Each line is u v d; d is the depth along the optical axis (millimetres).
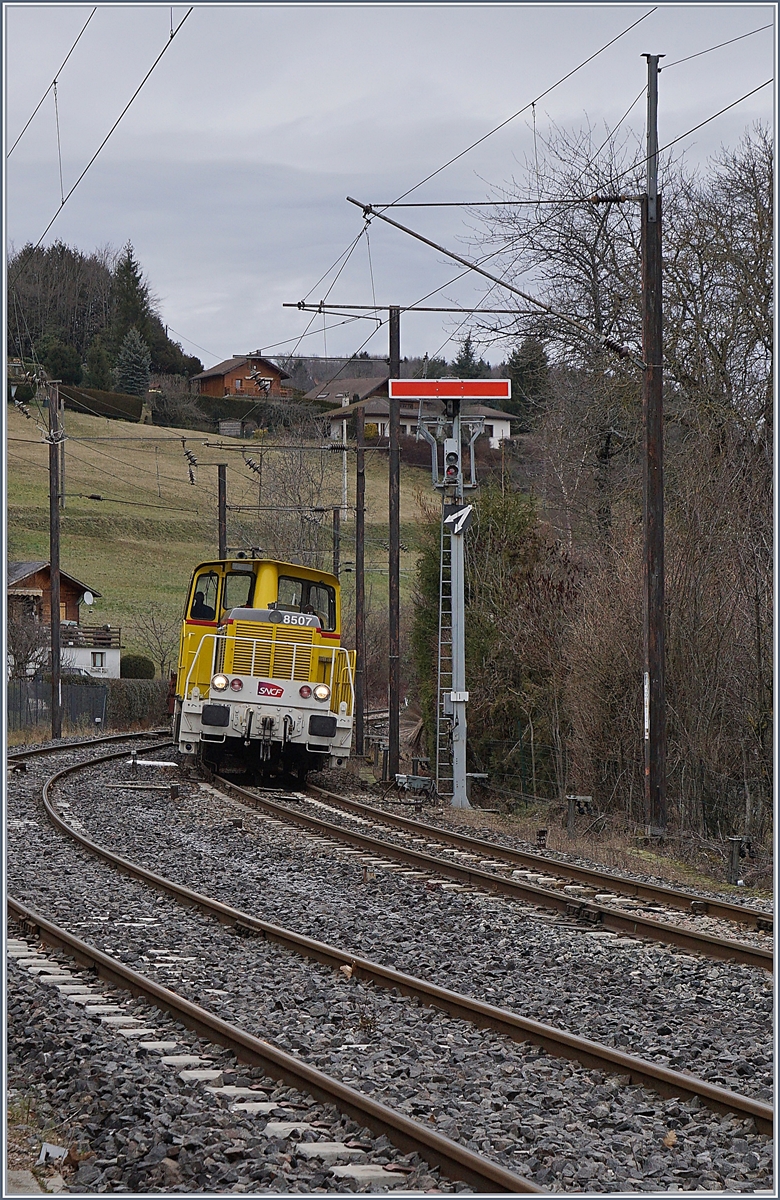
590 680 28500
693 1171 7301
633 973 12695
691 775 25875
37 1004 10539
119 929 13859
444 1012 10945
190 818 23969
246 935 13859
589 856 22344
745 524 25375
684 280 37469
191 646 30312
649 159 24828
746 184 36594
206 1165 7141
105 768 33031
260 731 28203
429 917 15164
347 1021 10422
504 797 32594
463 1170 7012
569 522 43594
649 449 24562
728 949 13508
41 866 17781
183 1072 8797
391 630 34469
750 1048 9961
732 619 25094
